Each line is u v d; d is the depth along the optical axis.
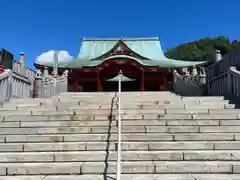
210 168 4.79
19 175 4.75
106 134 6.16
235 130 6.37
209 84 12.96
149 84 24.91
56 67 21.52
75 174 4.78
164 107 8.12
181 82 15.53
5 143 5.93
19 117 7.21
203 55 50.06
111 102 8.83
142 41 30.64
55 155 5.26
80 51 30.20
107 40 31.03
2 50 14.88
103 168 4.80
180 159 5.19
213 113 7.30
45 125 6.84
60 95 11.30
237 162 5.02
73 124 6.83
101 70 23.28
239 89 9.10
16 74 11.62
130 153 5.26
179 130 6.38
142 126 6.51
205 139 6.01
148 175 4.62
